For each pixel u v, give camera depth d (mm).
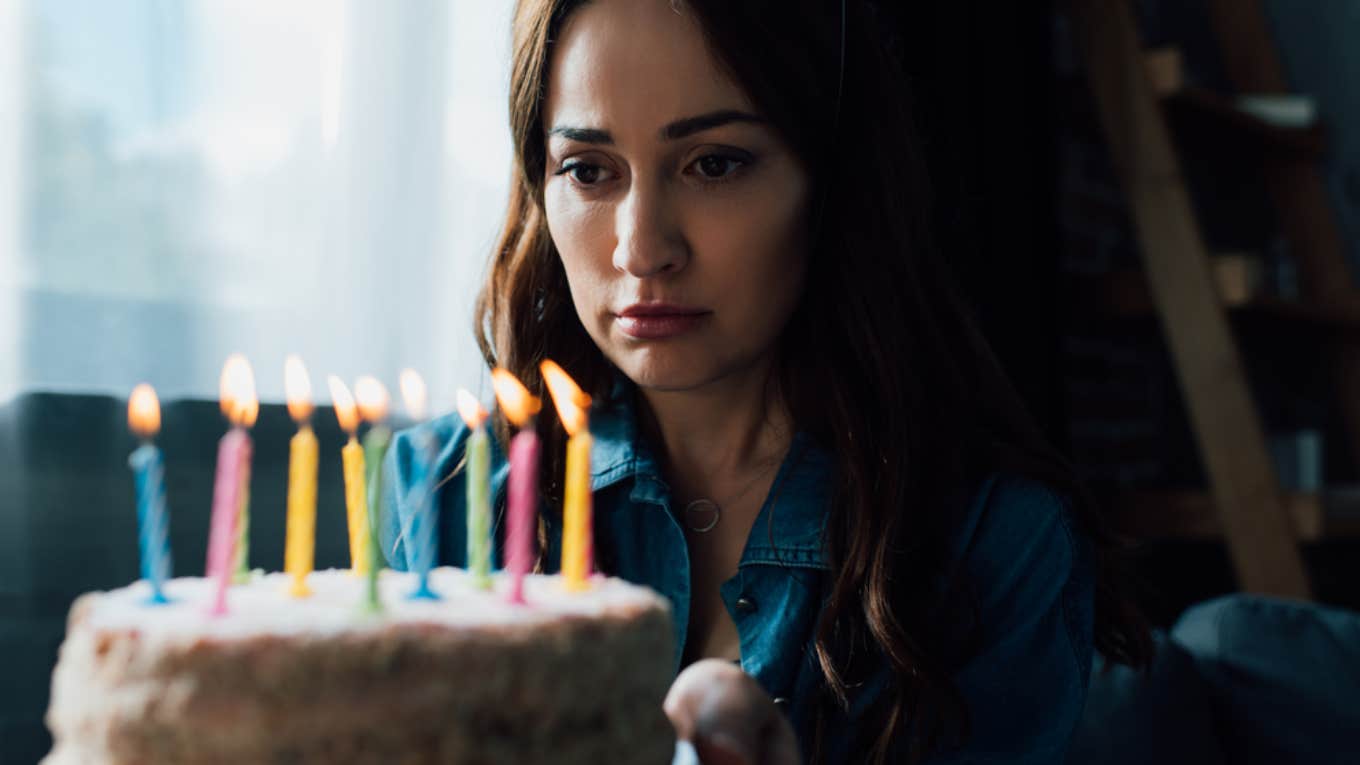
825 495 974
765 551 962
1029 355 1935
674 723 578
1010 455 1020
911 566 959
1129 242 2518
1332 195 2859
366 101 1495
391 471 1120
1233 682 1504
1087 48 2117
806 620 958
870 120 965
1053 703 940
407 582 593
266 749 453
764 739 579
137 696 458
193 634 465
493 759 474
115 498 1337
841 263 977
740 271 841
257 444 1438
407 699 464
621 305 849
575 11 848
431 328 1545
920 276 1046
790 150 861
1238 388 1979
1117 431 2398
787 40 846
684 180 836
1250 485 1984
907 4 1784
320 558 1485
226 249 1421
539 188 995
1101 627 1114
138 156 1358
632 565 1012
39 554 1280
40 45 1293
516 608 526
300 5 1461
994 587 972
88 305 1325
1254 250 2787
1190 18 2740
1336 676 1466
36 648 1280
